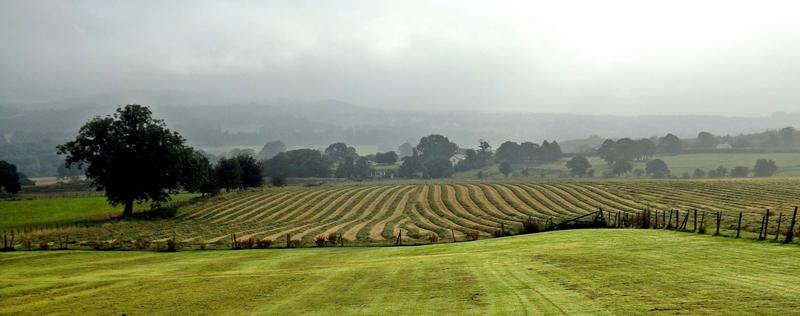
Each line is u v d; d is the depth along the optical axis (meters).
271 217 88.31
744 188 101.12
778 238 32.31
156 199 95.00
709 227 42.62
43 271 37.06
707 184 110.50
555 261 28.25
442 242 52.28
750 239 32.50
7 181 141.62
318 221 82.62
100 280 31.34
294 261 40.00
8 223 85.69
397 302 21.06
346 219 84.06
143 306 23.12
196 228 75.19
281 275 30.70
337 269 32.44
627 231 42.19
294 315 19.98
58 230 72.69
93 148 90.25
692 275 21.73
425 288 23.67
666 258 26.44
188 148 98.38
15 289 28.56
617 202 90.06
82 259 44.25
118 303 24.03
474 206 94.19
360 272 30.09
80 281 30.92
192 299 24.25
